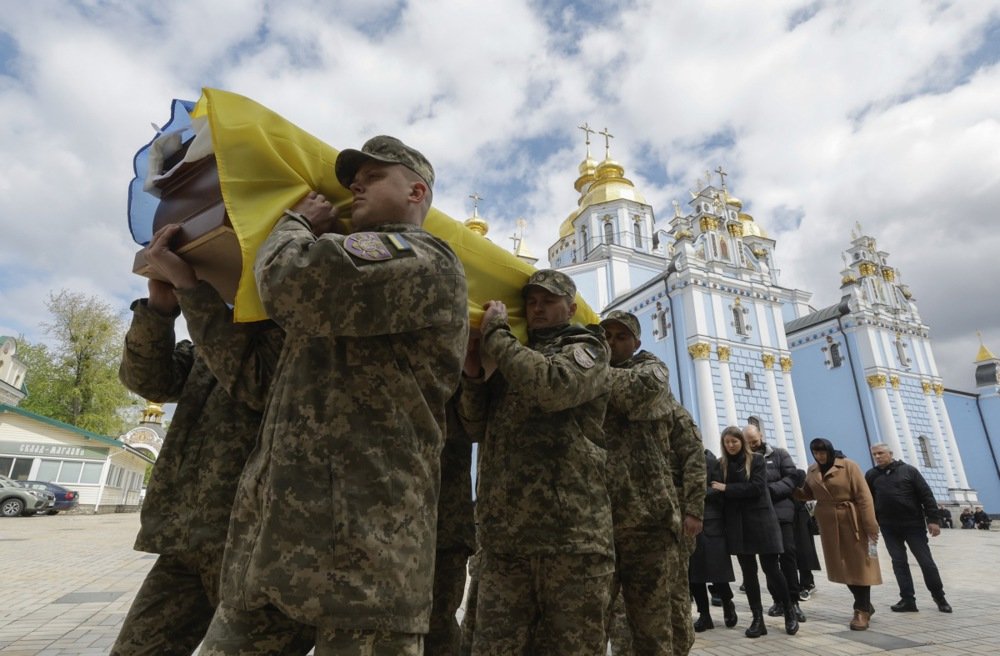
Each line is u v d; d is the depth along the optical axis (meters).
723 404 23.77
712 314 25.09
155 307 2.18
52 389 33.75
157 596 1.99
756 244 38.09
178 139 2.21
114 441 27.14
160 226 2.11
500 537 2.46
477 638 2.44
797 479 6.54
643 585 3.24
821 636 5.16
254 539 1.48
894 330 30.47
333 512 1.44
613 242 35.09
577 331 2.75
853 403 29.48
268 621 1.48
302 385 1.57
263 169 1.91
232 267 1.99
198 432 2.14
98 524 18.75
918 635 5.14
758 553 5.31
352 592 1.39
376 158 1.90
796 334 32.75
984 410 35.50
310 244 1.59
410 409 1.62
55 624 4.98
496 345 2.42
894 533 6.51
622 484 3.30
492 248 2.92
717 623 5.89
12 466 25.34
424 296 1.62
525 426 2.57
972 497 27.77
